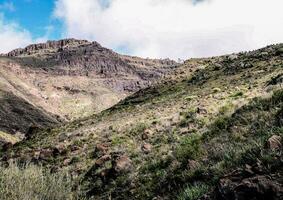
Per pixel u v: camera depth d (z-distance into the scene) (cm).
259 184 604
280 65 4619
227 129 1255
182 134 1906
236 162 829
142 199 1116
